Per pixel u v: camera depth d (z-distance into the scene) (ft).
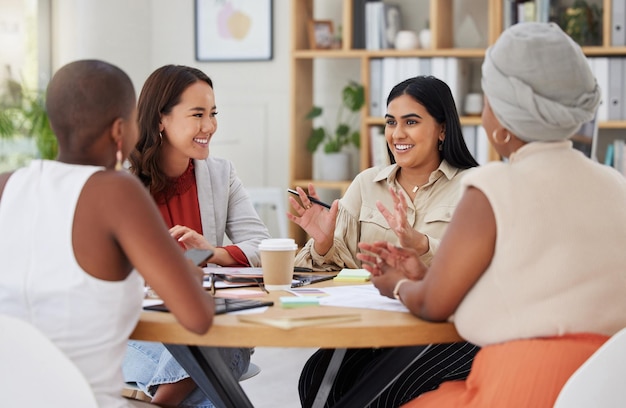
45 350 5.51
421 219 9.46
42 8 19.10
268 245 7.43
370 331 6.01
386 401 8.60
